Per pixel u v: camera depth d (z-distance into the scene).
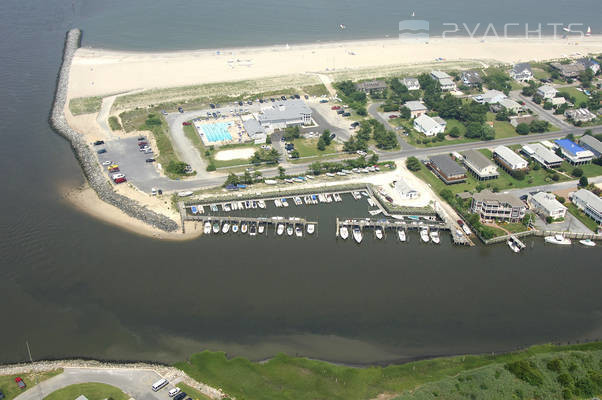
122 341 156.12
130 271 185.38
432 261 192.25
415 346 155.25
